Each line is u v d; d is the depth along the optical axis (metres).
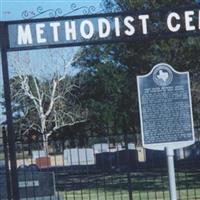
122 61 30.64
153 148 10.21
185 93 10.30
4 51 10.93
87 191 20.81
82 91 45.78
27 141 16.36
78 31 10.93
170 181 10.05
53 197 14.85
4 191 14.34
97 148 23.12
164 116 10.27
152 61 26.59
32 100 63.31
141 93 10.30
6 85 11.05
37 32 10.89
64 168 21.73
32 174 14.68
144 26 11.10
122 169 21.77
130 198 13.83
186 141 10.24
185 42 25.38
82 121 54.31
